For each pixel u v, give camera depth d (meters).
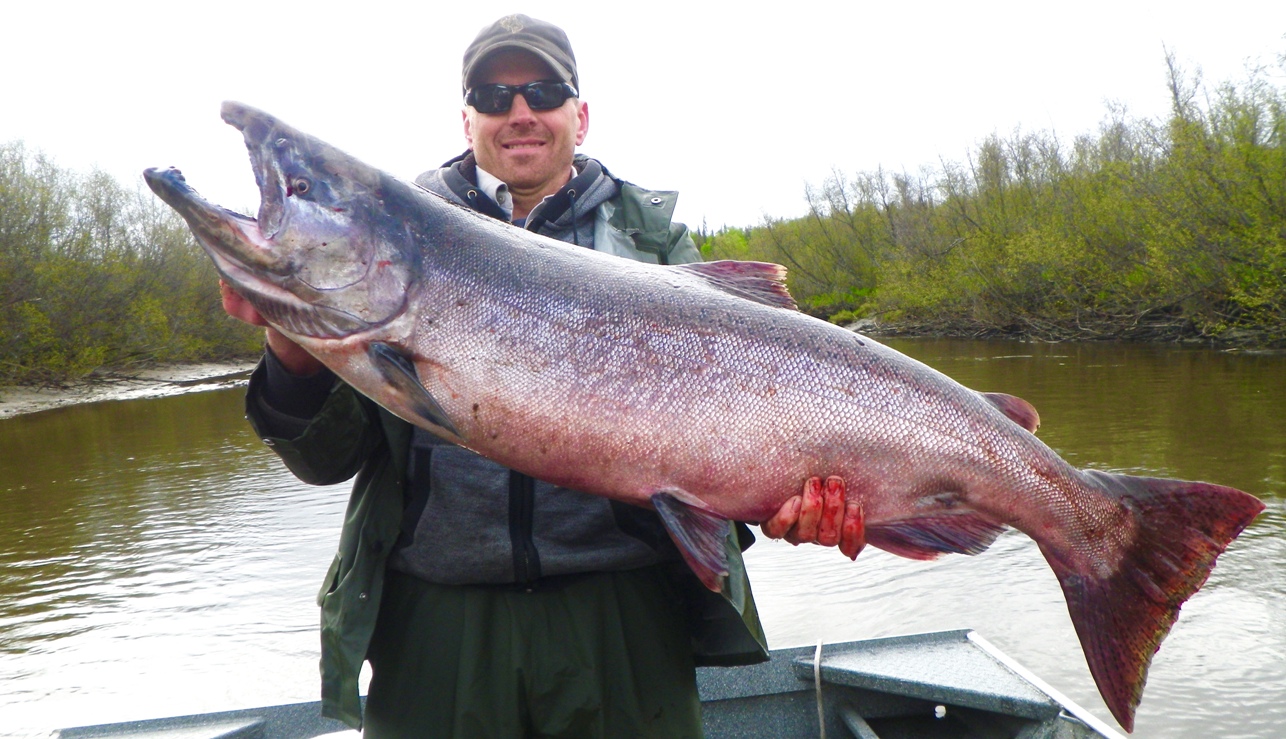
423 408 2.48
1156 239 26.23
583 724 2.65
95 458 14.92
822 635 6.29
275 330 2.50
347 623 2.56
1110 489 2.71
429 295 2.54
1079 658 5.86
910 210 46.62
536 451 2.54
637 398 2.54
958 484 2.66
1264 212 23.00
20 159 30.39
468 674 2.62
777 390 2.59
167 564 8.49
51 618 7.19
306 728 3.57
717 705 3.89
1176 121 25.03
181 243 37.47
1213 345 25.53
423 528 2.65
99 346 30.44
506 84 3.01
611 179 3.18
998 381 19.33
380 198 2.57
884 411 2.62
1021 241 33.25
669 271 2.77
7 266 27.59
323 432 2.56
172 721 3.47
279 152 2.53
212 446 15.52
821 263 53.03
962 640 4.17
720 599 2.82
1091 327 31.14
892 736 3.83
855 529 2.59
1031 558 7.69
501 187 3.08
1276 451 11.12
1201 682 5.47
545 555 2.63
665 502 2.55
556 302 2.56
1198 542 2.63
